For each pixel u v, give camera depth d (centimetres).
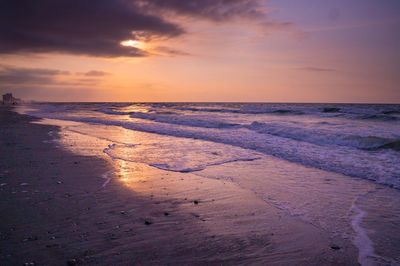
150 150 1286
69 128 2259
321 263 401
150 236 470
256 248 439
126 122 2731
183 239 463
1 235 461
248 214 572
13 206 586
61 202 614
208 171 921
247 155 1174
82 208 584
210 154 1197
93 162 1021
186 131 1980
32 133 1859
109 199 642
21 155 1116
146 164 1010
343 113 3553
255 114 3812
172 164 1012
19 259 390
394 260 407
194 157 1134
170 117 3098
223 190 725
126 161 1052
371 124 2239
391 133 1603
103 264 384
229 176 860
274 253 425
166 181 802
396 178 808
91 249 423
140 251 421
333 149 1243
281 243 455
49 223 509
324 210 595
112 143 1488
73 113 4794
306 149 1255
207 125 2317
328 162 1018
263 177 849
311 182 798
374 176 838
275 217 559
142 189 724
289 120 2725
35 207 582
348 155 1116
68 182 766
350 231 500
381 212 583
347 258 414
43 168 913
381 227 515
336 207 611
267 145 1371
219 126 2233
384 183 776
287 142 1443
